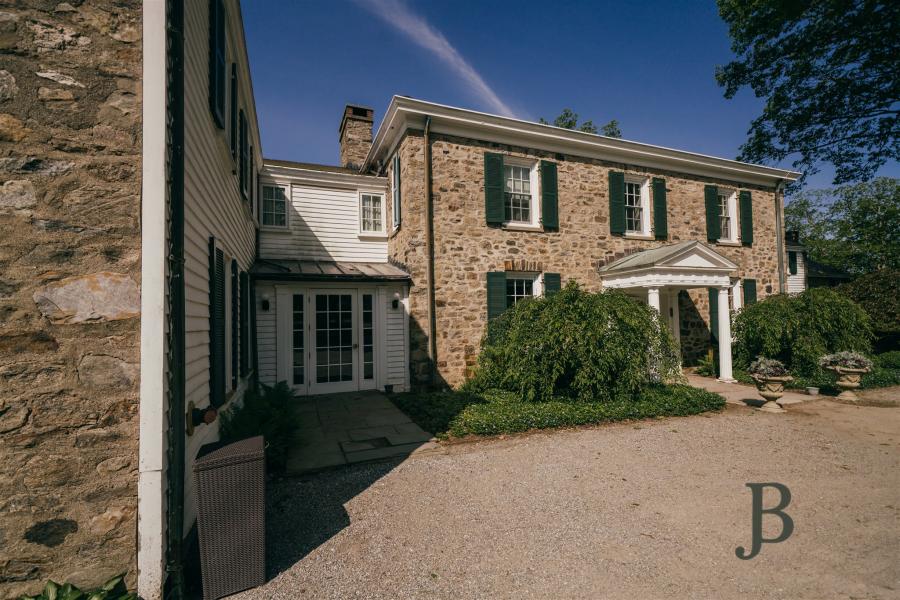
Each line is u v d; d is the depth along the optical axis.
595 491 3.81
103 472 2.23
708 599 2.33
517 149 9.49
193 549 2.81
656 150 10.67
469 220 8.95
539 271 9.57
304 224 9.76
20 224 2.18
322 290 8.49
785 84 13.46
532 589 2.43
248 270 7.55
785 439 5.34
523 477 4.15
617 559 2.74
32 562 2.14
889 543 2.91
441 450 5.00
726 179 12.05
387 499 3.70
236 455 2.43
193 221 3.13
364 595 2.39
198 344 3.32
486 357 8.16
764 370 6.85
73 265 2.24
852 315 9.70
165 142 2.39
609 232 10.34
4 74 2.18
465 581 2.52
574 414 5.96
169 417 2.40
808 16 11.98
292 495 3.81
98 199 2.29
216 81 3.89
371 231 10.38
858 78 12.46
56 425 2.18
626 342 6.64
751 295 12.07
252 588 2.46
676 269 8.92
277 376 8.11
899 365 10.38
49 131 2.23
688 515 3.34
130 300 2.30
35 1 2.23
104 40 2.32
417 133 8.58
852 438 5.39
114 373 2.27
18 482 2.12
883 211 27.44
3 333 2.13
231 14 5.20
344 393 8.44
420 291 8.49
